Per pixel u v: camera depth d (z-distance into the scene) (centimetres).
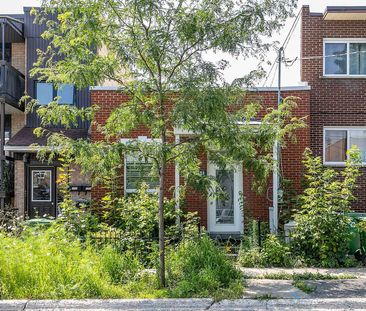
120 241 963
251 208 1322
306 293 743
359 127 1454
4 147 1527
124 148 751
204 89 729
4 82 1535
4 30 1582
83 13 727
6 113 1764
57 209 1695
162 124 766
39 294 711
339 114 1457
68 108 779
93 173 924
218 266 806
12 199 1706
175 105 749
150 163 902
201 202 1320
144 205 1094
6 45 1822
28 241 836
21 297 704
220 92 728
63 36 851
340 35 1499
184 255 853
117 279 787
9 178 1655
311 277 859
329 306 680
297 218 1041
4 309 664
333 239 993
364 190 1396
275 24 762
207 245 863
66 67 747
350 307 678
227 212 1340
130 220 1052
